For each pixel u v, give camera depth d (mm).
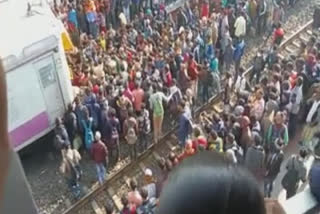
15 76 13742
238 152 12664
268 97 14688
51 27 14445
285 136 13812
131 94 14891
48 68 14461
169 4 21656
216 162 1397
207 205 1316
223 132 13672
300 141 15148
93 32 19438
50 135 15711
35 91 14430
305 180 12578
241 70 17469
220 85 17719
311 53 16719
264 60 17656
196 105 17156
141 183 14945
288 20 21875
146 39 18047
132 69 15844
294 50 20406
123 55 16922
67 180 14141
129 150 15570
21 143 14883
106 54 17297
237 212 1313
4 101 1233
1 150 1235
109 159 15195
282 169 15234
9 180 1466
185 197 1336
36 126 14961
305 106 15227
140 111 14945
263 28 20734
